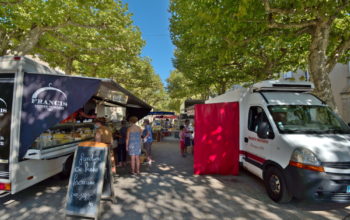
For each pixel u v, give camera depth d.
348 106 12.55
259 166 4.54
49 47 11.39
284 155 3.67
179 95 26.98
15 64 3.62
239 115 5.70
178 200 4.03
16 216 3.34
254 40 6.78
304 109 4.49
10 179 3.46
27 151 3.64
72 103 3.82
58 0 7.12
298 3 4.88
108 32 9.99
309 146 3.46
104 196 3.84
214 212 3.55
